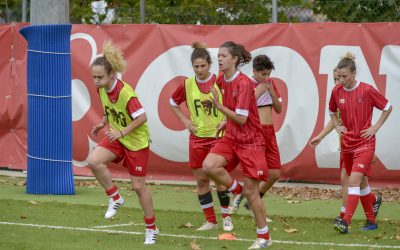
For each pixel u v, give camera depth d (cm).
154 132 4538
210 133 2983
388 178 4216
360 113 2959
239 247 2614
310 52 4291
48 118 4009
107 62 2638
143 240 2736
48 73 4012
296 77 4316
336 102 3039
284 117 4331
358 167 2912
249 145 2562
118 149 2725
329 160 4272
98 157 2708
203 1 5506
